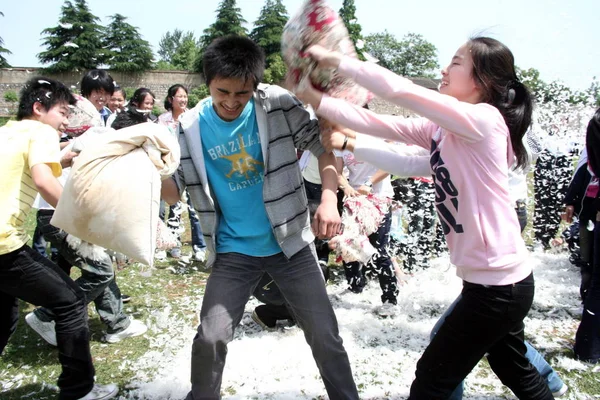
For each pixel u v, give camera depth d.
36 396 2.72
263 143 2.16
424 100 1.78
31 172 2.26
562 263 5.40
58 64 37.09
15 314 2.60
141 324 3.58
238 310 2.19
